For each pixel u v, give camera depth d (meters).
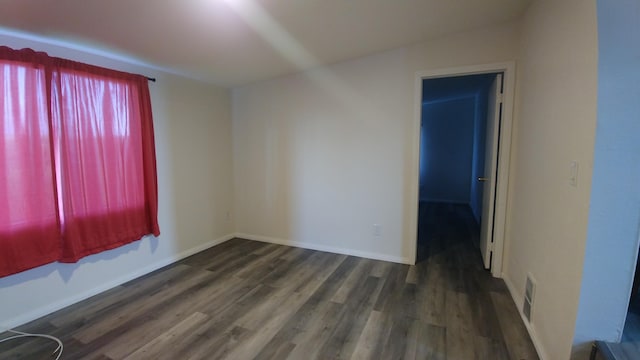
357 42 2.80
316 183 3.66
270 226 4.04
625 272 1.31
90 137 2.51
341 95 3.39
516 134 2.64
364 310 2.34
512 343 1.93
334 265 3.24
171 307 2.41
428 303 2.44
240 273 3.05
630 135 1.24
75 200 2.42
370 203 3.38
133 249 2.94
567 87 1.56
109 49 2.53
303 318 2.24
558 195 1.64
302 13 2.15
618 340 1.36
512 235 2.65
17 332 2.09
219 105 3.93
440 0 2.13
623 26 1.21
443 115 6.91
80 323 2.19
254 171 4.06
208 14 2.04
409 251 3.25
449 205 6.58
